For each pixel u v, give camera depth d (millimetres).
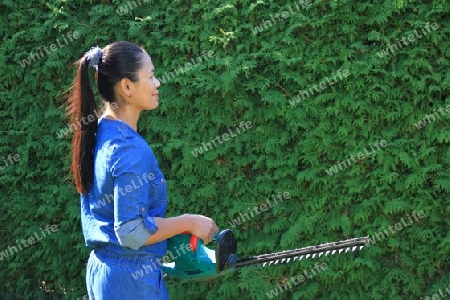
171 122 6559
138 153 3217
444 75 5969
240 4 6395
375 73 6062
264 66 6348
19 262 7164
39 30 6684
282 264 6496
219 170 6484
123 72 3363
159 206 3449
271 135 6379
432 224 6168
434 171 6125
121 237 3115
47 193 6953
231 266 3455
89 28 6660
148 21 6414
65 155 6867
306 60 6184
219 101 6434
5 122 7008
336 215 6324
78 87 3465
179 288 6676
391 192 6191
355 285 6410
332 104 6188
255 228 6633
